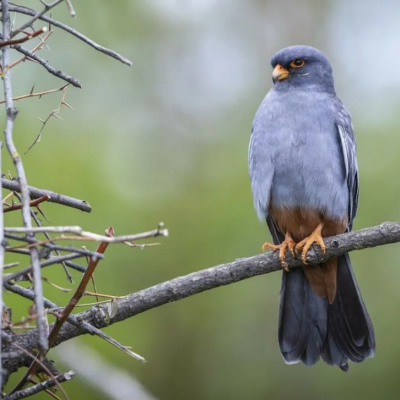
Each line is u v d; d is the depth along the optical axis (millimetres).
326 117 9336
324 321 9031
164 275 12188
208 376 12336
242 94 16000
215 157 14023
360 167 13086
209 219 12633
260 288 12625
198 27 16391
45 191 6656
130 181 13594
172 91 15492
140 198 13047
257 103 15852
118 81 14836
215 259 12336
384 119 13977
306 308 9062
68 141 13250
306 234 9469
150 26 15594
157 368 12227
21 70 13844
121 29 15203
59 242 11508
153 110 15102
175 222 12633
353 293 8977
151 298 7133
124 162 13797
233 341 12453
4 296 10680
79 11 14898
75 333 6738
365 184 12867
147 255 12227
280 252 8391
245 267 7543
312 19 16984
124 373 11586
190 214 12750
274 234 9734
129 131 14453
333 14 16984
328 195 9203
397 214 12617
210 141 14695
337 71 16250
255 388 12344
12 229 5391
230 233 12508
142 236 5453
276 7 17344
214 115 15328
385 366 12188
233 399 12352
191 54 15938
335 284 8969
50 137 13133
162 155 14266
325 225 9383
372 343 8922
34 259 5340
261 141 9359
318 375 12383
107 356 11820
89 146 13250
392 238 7906
